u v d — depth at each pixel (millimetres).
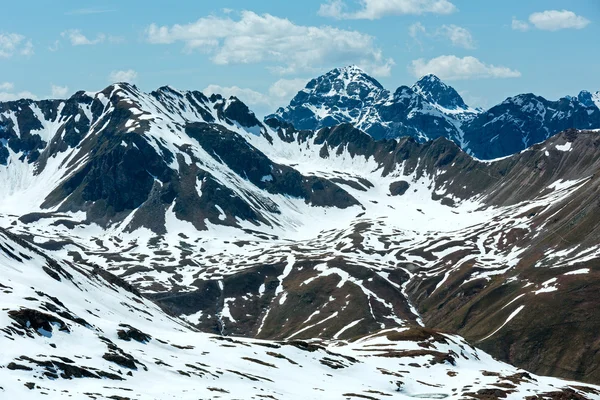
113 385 117000
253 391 139500
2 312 129500
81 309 172375
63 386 109500
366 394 162375
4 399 97000
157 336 179250
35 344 122375
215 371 149500
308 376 171875
